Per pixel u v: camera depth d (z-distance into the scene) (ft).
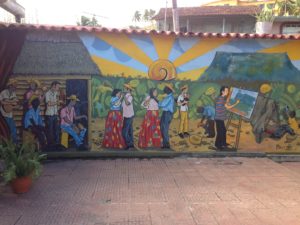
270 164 27.53
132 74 28.19
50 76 27.78
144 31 27.20
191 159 28.63
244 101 29.14
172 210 18.08
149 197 19.93
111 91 28.22
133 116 28.58
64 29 26.68
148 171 25.21
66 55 27.73
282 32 75.87
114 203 18.98
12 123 27.84
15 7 34.68
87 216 17.26
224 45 28.48
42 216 17.24
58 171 25.07
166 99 28.60
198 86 28.73
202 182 22.79
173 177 23.81
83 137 28.43
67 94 28.04
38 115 27.99
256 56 28.76
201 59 28.50
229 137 29.35
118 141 28.63
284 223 16.63
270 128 29.53
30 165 20.27
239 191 21.12
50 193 20.47
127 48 27.94
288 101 29.40
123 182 22.65
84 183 22.39
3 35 27.09
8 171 19.52
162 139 28.89
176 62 28.35
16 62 27.48
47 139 28.19
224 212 17.89
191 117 28.94
